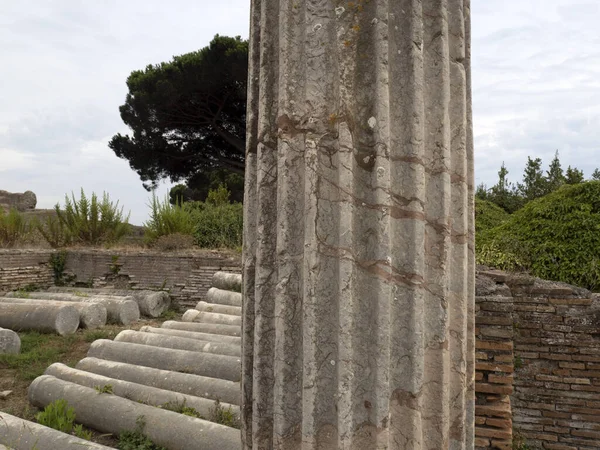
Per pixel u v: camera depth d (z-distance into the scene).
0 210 14.84
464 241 1.64
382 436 1.37
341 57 1.45
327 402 1.41
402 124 1.48
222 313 8.35
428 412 1.50
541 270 6.55
